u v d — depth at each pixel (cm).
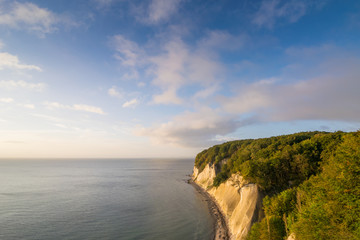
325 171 2925
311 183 3331
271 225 3077
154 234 4500
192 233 4575
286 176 4722
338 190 2084
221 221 5350
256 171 4800
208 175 10788
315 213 2208
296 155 4794
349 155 2205
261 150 6581
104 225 5019
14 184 11600
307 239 2139
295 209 3106
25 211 6131
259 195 4409
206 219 5531
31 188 10244
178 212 6159
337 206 2069
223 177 8200
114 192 9300
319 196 2447
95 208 6538
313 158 4766
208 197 8288
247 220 4100
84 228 4816
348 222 1920
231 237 4291
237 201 5578
